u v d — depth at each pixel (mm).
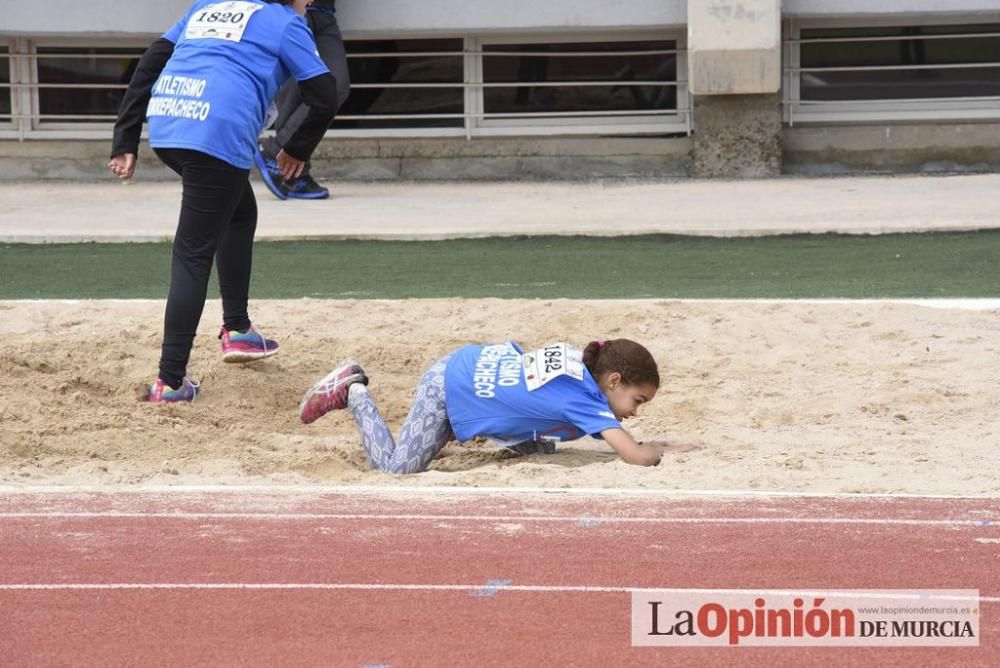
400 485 19016
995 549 15984
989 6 50562
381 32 52125
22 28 51750
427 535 16625
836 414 22922
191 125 21922
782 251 37750
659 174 53562
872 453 20422
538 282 34188
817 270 35031
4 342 26500
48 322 28766
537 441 21406
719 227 39844
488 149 53938
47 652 13172
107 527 16953
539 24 51719
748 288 32938
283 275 35406
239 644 13383
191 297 22766
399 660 12984
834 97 53531
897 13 50969
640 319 28719
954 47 52844
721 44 49906
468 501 18031
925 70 53062
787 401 23766
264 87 22422
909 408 23156
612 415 19969
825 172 53188
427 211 44625
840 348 26859
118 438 21234
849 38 53094
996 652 13227
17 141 54375
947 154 52656
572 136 53781
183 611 14219
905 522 16984
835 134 52938
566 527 16891
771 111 51906
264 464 20141
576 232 40062
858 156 53031
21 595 14656
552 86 54031
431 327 28625
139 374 24750
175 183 53156
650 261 36812
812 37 53438
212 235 22734
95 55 54656
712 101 52125
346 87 46094
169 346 22969
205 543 16344
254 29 22406
